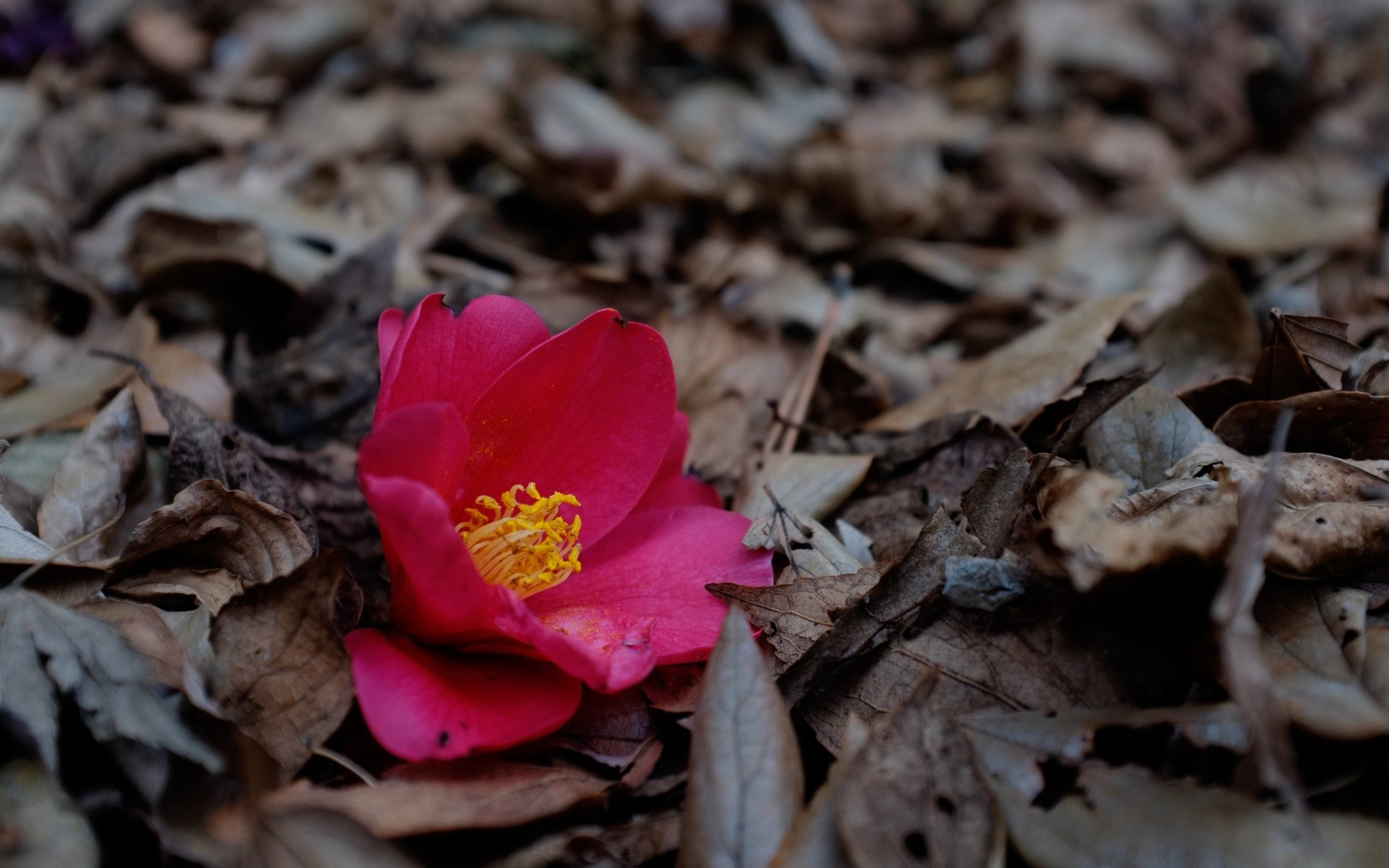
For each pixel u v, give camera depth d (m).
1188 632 0.37
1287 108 0.94
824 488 0.42
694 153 0.75
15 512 0.39
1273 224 0.65
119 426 0.40
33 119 0.63
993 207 0.74
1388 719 0.34
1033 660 0.37
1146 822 0.34
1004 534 0.38
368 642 0.36
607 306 0.52
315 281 0.49
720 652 0.35
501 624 0.36
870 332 0.56
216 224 0.49
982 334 0.58
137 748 0.34
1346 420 0.40
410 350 0.37
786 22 0.94
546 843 0.35
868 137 0.80
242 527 0.38
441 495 0.38
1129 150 0.87
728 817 0.34
